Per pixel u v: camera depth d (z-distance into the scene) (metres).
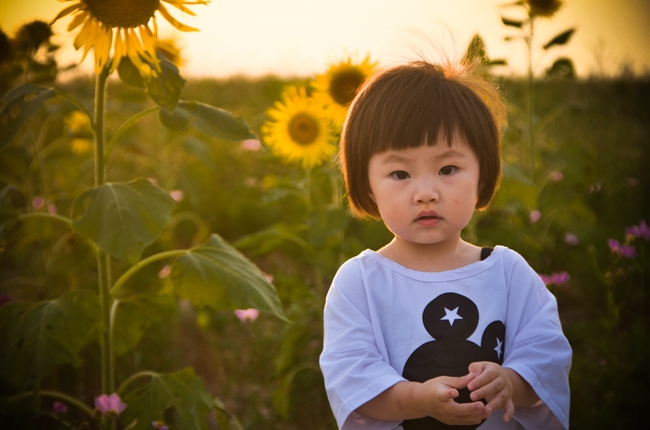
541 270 3.59
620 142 5.18
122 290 3.70
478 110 1.23
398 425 1.21
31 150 3.28
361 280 1.30
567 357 1.23
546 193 4.40
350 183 1.32
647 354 2.71
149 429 1.98
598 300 3.47
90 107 3.48
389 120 1.19
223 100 7.38
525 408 1.25
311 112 2.84
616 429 2.37
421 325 1.23
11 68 2.94
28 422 2.01
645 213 4.32
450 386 1.08
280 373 2.88
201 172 4.18
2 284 3.50
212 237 2.26
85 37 1.96
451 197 1.18
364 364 1.20
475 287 1.26
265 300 2.06
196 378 2.08
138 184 1.93
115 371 2.94
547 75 3.62
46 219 3.19
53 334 1.86
